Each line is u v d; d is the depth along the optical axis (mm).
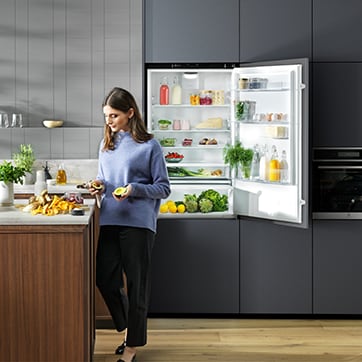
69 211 4203
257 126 5738
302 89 5488
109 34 6160
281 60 5605
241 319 5836
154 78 6059
